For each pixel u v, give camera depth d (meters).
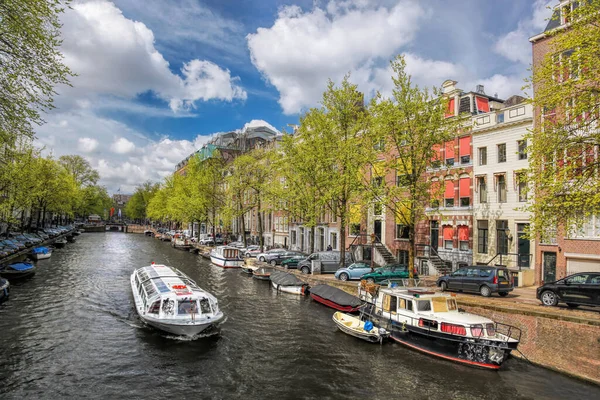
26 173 37.34
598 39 13.30
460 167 26.83
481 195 25.61
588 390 11.56
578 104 13.53
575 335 12.71
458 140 27.20
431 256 27.17
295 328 17.80
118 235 91.25
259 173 41.38
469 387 11.89
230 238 60.97
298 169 28.00
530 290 20.27
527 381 12.22
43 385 11.73
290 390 11.74
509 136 23.91
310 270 29.25
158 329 16.98
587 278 14.77
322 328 17.83
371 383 12.21
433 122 19.92
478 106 29.17
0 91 15.15
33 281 27.39
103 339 15.82
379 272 24.30
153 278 20.91
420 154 20.55
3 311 19.33
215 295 24.66
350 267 25.81
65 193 56.94
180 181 65.75
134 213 125.50
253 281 30.25
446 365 13.55
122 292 24.69
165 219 95.38
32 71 15.48
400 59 20.09
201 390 11.69
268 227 54.00
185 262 41.78
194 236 71.50
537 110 22.05
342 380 12.43
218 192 53.44
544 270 21.39
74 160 80.94
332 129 26.94
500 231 24.33
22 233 50.38
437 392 11.59
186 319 16.25
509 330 14.38
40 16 15.34
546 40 21.41
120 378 12.38
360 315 18.36
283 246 48.59
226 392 11.59
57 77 16.22
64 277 29.50
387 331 15.97
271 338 16.39
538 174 14.48
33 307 20.27
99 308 20.52
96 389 11.60
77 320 18.25
